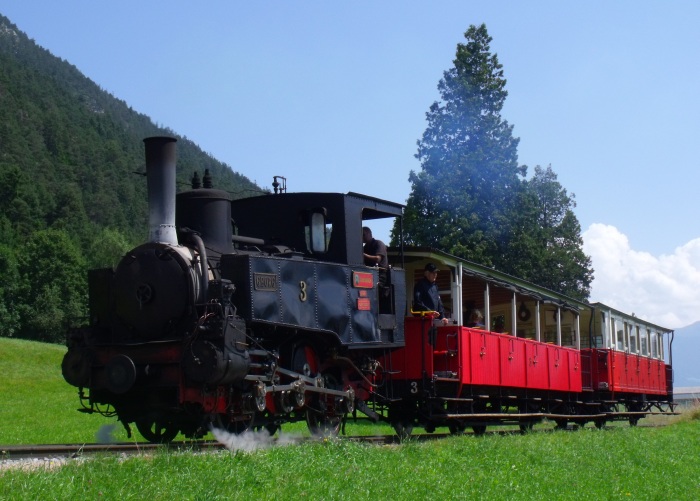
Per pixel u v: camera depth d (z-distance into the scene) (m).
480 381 18.05
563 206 56.41
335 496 8.26
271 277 12.84
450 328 17.14
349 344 14.47
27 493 7.01
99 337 13.09
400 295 16.27
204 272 12.46
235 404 12.31
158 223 12.86
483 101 43.47
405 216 42.84
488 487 9.89
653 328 33.91
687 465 15.08
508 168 42.94
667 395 35.38
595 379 26.66
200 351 11.63
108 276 13.34
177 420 13.34
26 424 21.75
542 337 24.14
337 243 14.95
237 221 15.66
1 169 129.50
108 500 7.17
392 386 16.73
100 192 177.50
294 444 11.21
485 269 19.25
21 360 46.66
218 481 8.16
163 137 12.84
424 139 43.81
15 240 109.69
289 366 13.52
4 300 86.06
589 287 54.41
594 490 10.82
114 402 12.88
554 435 17.36
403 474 9.84
